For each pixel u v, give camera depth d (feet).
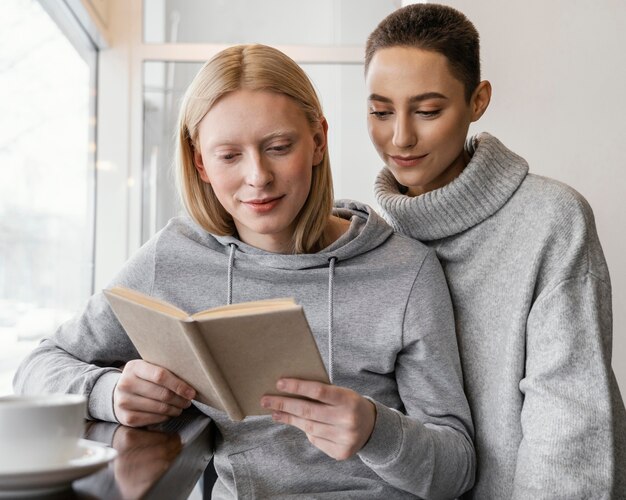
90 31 11.16
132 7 11.80
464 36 4.49
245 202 4.05
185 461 3.27
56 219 10.05
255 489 4.13
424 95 4.38
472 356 4.47
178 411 3.80
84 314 4.63
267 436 4.22
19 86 8.67
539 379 4.11
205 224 4.50
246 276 4.44
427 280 4.39
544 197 4.40
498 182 4.50
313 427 3.38
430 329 4.26
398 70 4.39
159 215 11.80
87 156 11.52
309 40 11.72
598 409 3.97
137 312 3.34
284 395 3.32
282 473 4.14
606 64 7.84
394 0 11.66
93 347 4.57
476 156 4.49
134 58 11.80
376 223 4.48
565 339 4.10
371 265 4.39
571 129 7.87
